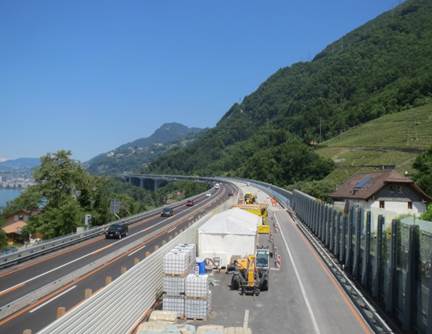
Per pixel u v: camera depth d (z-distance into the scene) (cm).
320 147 15012
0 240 7738
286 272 2770
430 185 6675
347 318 1889
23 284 2391
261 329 1747
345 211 3522
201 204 8531
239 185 13150
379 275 2088
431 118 13662
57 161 7631
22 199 7575
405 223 1922
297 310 1992
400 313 1792
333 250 3381
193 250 2191
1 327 1652
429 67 19975
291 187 10481
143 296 1838
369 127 15462
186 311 1858
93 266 2816
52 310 1875
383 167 9675
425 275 1570
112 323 1461
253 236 2822
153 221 5906
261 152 16912
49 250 3484
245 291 2252
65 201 6906
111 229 4366
